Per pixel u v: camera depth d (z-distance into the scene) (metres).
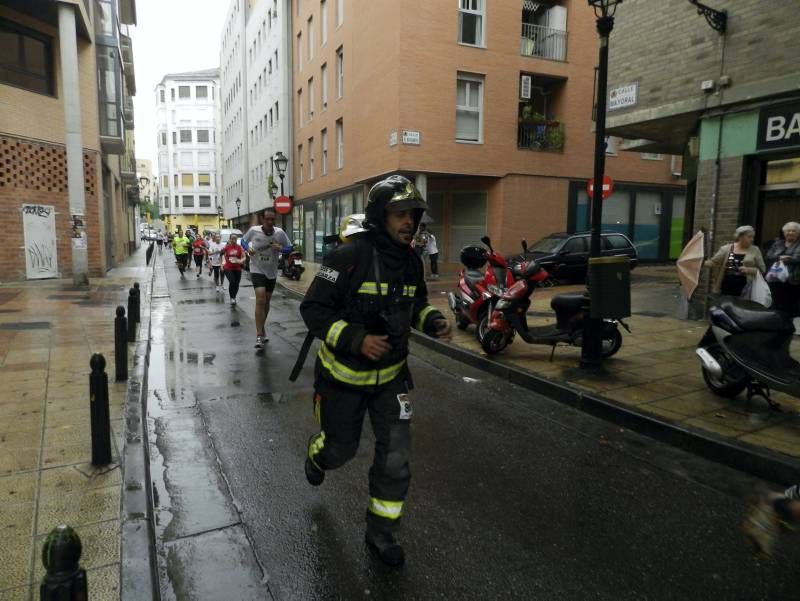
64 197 17.38
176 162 83.88
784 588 2.81
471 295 8.58
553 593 2.74
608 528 3.36
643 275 18.42
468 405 5.73
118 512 3.13
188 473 4.03
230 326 10.20
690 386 5.89
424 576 2.86
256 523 3.35
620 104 10.27
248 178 43.41
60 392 5.36
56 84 17.23
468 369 7.23
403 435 2.95
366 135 20.31
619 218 21.94
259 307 8.15
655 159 22.22
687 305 9.64
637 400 5.42
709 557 3.07
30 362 6.57
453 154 18.44
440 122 18.19
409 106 17.80
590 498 3.75
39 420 4.58
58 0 14.31
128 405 4.93
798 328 7.77
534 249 16.75
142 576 2.56
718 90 8.61
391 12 17.91
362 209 21.55
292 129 31.27
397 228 2.76
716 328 5.27
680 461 4.39
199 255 22.20
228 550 3.07
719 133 8.79
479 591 2.75
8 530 2.93
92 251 18.67
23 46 16.38
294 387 6.20
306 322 2.82
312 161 28.45
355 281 2.78
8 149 15.95
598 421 5.29
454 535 3.26
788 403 5.31
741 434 4.56
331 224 25.69
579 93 20.12
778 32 7.82
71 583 1.57
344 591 2.74
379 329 2.82
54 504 3.21
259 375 6.71
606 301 6.13
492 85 18.78
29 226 16.56
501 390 6.28
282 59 30.86
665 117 9.50
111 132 20.38
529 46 19.73
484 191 19.75
